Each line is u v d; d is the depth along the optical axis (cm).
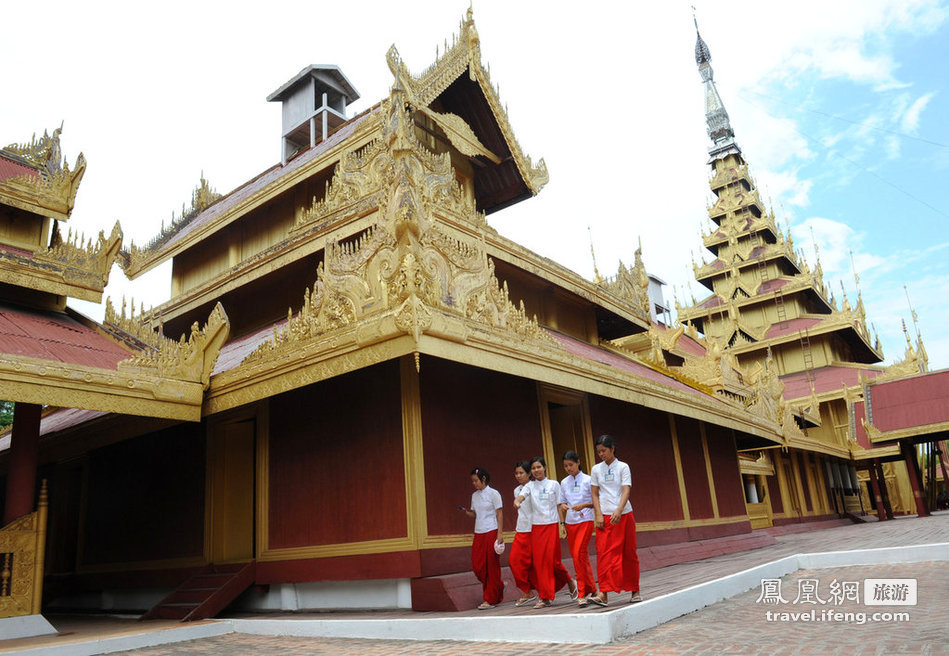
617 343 2561
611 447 750
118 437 1159
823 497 3769
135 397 970
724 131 6003
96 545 1418
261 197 1653
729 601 852
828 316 4734
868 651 521
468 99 1692
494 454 1102
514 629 672
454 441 1017
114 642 801
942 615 662
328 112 2019
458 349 884
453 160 1678
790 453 3359
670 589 849
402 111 928
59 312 1159
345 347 875
